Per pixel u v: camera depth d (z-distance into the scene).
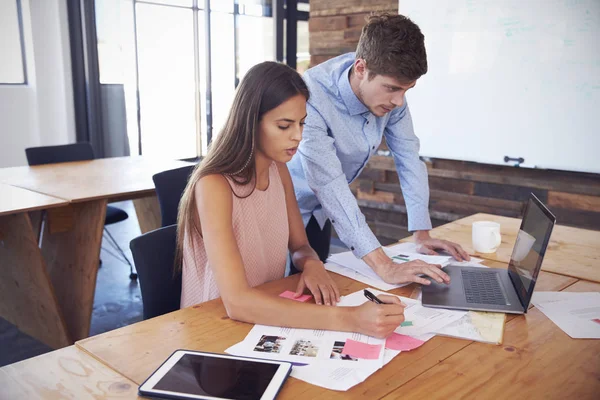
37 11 5.33
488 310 1.32
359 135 1.87
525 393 0.97
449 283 1.50
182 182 2.53
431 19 3.70
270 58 5.69
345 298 1.39
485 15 3.47
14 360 2.59
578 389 0.98
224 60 5.80
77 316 2.76
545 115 3.33
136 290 3.46
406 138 2.00
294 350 1.11
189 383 0.96
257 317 1.23
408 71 1.51
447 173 3.88
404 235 4.20
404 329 1.22
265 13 5.62
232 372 1.00
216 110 5.86
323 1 4.27
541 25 3.26
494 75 3.49
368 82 1.60
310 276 1.47
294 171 2.08
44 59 5.44
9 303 2.83
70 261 2.77
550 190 3.47
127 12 5.60
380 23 1.54
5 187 2.79
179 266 1.56
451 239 1.99
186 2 5.62
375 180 4.28
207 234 1.35
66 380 1.00
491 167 3.69
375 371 1.03
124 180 3.01
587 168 3.23
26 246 2.53
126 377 1.01
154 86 5.80
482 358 1.09
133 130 5.85
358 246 1.62
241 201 1.49
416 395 0.95
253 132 1.41
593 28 3.08
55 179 3.01
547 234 1.29
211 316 1.29
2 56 5.32
